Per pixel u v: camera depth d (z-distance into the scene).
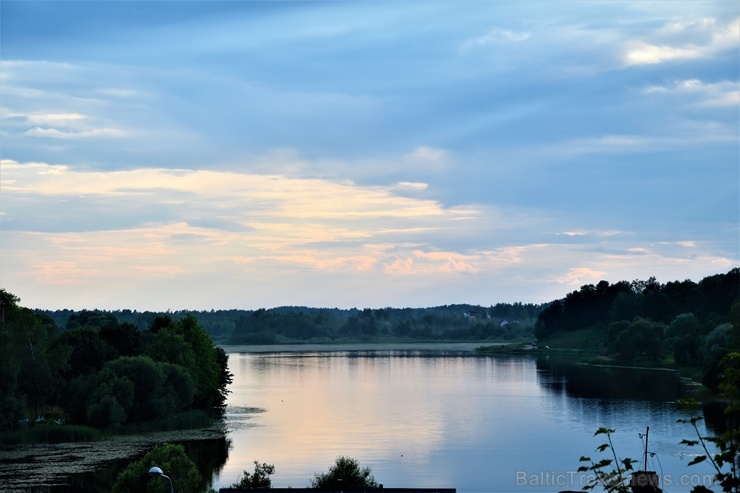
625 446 134.62
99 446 139.75
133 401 161.62
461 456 129.75
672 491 97.88
